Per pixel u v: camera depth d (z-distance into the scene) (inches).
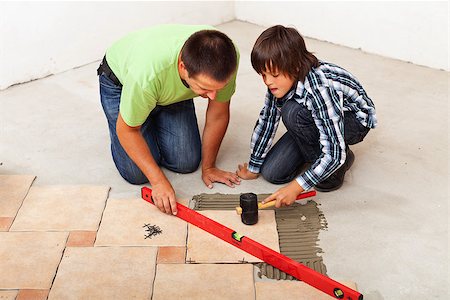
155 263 80.0
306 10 152.9
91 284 76.9
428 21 133.4
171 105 94.4
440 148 106.1
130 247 82.7
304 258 81.3
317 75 83.4
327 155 84.2
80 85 131.0
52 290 76.0
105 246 83.0
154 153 98.1
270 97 90.6
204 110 119.5
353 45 148.3
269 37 79.9
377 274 78.8
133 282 77.1
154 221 87.7
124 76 87.3
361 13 143.2
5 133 111.7
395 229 86.6
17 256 81.1
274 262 78.7
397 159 103.2
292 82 83.2
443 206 91.4
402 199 93.0
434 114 117.2
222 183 96.9
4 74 127.5
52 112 119.5
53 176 99.0
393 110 118.6
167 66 80.7
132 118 83.5
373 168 100.8
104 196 93.2
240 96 125.2
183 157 97.0
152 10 147.7
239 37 155.7
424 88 127.6
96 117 117.9
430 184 96.6
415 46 137.7
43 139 109.9
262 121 93.1
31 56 130.3
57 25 131.9
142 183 97.0
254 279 77.6
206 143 95.7
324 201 92.6
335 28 149.6
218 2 161.3
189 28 85.7
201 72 74.0
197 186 96.6
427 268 79.6
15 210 89.9
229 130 112.6
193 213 85.7
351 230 86.4
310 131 90.6
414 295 75.6
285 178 96.5
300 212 89.9
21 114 118.6
